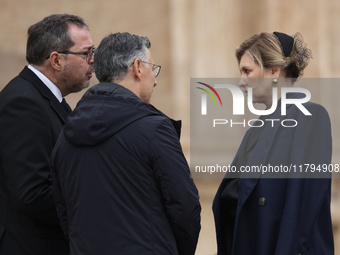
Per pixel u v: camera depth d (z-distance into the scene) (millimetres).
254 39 10797
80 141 9711
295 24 32500
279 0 32500
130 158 9523
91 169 9648
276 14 32469
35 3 37188
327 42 32812
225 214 11133
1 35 37312
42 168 11141
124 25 36000
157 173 9516
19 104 11320
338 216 28797
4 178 11531
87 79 12414
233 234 10797
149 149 9500
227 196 10969
